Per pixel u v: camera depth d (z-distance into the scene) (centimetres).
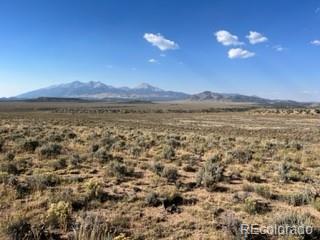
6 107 15675
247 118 9750
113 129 4288
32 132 3012
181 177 1403
